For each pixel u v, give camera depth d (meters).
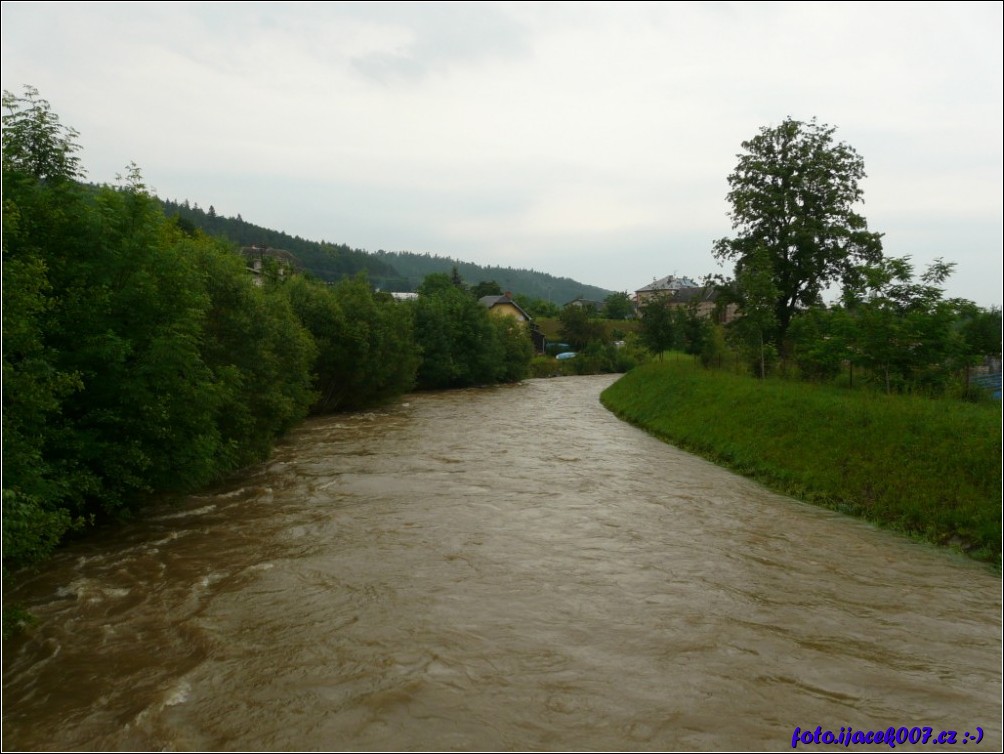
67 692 6.59
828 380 24.73
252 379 17.11
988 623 8.23
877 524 12.51
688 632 7.89
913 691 6.60
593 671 6.93
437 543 11.30
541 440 23.30
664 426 24.73
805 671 6.98
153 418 11.77
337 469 17.84
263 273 36.31
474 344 52.06
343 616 8.33
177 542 11.41
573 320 89.50
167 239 16.55
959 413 14.30
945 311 19.67
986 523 11.01
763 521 12.80
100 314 11.31
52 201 10.95
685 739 5.74
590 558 10.55
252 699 6.40
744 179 32.12
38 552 9.02
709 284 32.78
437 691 6.50
